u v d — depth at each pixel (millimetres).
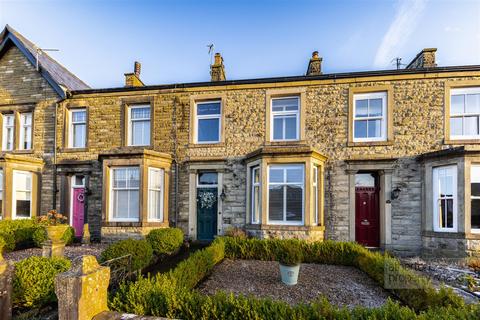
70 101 11867
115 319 3365
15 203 10992
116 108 11547
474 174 8289
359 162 9789
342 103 10148
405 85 9812
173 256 8578
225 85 10898
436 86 9617
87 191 11312
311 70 11016
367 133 10094
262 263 7625
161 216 10594
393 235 9430
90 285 3396
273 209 9148
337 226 9742
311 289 5727
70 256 7871
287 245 6258
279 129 10641
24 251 9148
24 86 12250
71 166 11617
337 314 3305
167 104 11234
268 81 10555
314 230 8906
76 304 3236
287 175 9164
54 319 4320
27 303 4508
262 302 3605
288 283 5965
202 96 11023
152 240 7941
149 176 10266
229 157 10625
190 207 10672
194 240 10516
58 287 3295
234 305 3557
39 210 11562
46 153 11844
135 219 10047
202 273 6156
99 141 11531
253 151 9992
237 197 10422
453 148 8406
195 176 10797
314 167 9539
